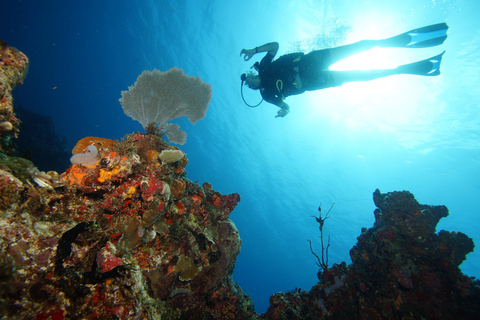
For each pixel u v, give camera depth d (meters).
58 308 1.89
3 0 31.62
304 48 11.44
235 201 5.19
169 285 3.73
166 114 4.92
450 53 16.39
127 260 2.61
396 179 27.34
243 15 25.09
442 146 21.23
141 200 3.10
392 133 23.31
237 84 31.88
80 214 2.65
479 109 17.06
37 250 1.91
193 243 4.13
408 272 4.15
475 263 27.81
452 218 27.03
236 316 5.16
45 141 16.41
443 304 3.71
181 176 4.50
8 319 1.63
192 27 28.91
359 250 5.34
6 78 2.57
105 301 2.19
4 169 2.17
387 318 4.03
